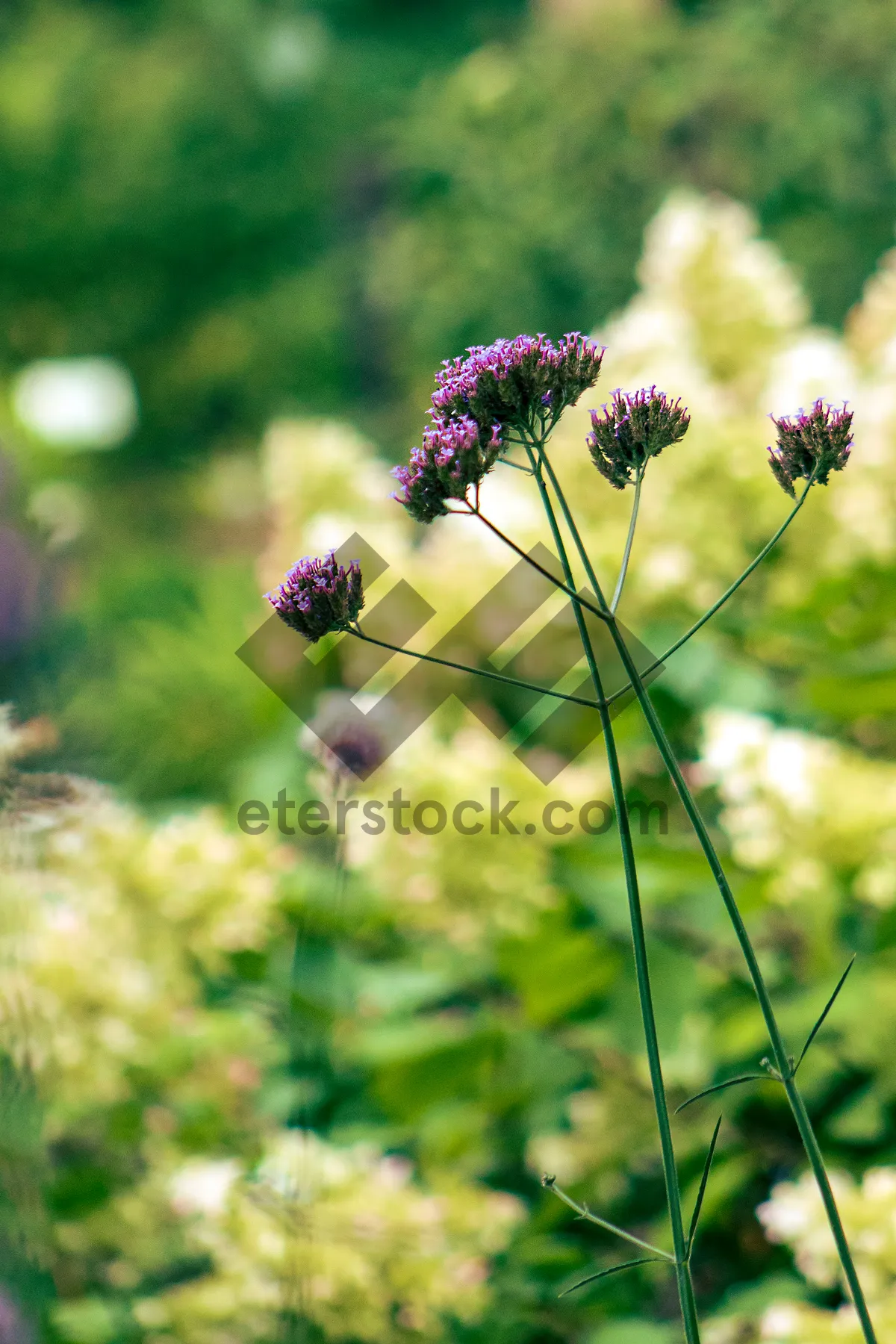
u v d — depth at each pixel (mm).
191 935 1366
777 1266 1342
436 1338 1304
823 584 1424
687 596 1573
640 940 1034
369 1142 1412
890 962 1317
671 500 1574
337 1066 1444
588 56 4750
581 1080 1403
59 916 1363
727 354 1816
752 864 1341
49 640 1292
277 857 1423
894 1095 1307
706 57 4543
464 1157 1481
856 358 1824
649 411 1049
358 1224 1304
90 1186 1339
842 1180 1271
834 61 4414
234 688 2434
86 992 1340
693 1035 1329
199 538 5594
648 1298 1371
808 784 1311
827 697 1344
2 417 3500
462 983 1503
